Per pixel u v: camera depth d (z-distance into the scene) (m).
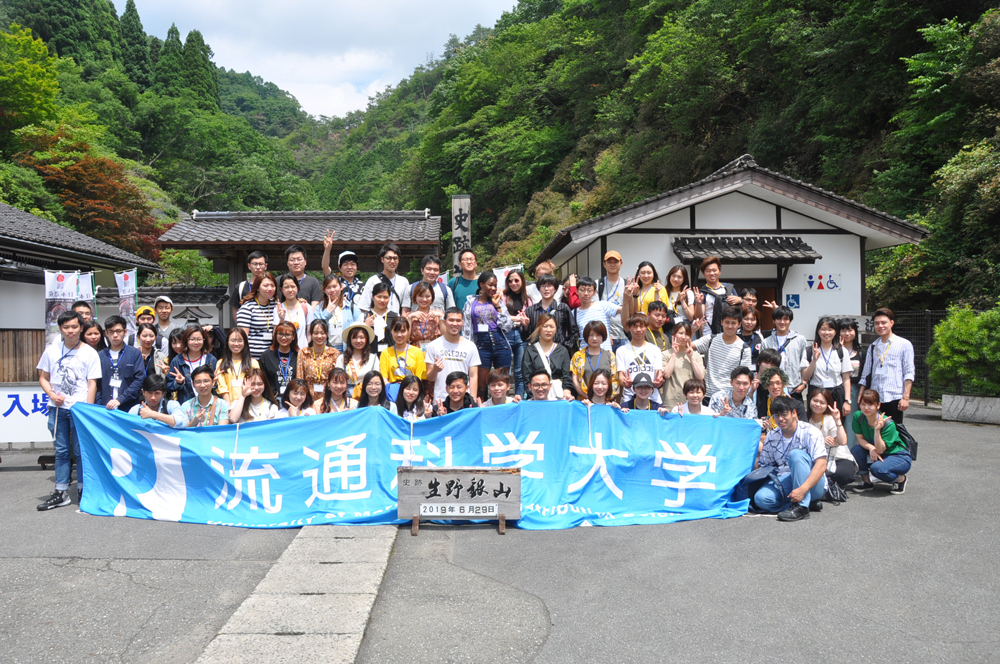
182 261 30.50
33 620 3.62
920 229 11.65
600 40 36.62
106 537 5.10
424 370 6.47
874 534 5.01
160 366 7.02
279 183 58.47
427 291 6.95
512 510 5.21
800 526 5.27
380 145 96.25
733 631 3.47
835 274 12.17
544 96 40.09
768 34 22.09
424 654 3.24
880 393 7.07
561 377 6.53
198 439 5.78
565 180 35.03
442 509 5.20
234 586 4.11
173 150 51.69
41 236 11.69
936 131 15.54
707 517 5.59
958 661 3.16
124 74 53.69
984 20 13.91
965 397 10.20
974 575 4.18
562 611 3.72
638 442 5.92
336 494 5.57
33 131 28.14
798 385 6.90
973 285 12.89
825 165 19.73
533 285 7.44
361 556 4.52
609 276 7.98
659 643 3.35
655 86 27.45
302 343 6.91
